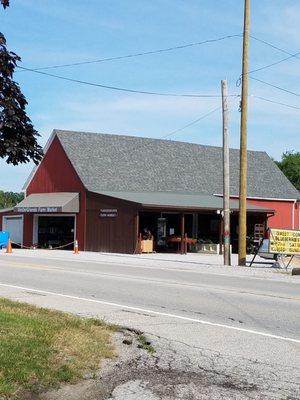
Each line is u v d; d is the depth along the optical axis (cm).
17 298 1314
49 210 3831
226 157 2548
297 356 822
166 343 885
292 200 4747
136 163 4228
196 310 1209
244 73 2484
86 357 736
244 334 967
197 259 2991
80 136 4194
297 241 2412
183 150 4638
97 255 3209
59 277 1833
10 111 704
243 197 2488
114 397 623
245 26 2477
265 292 1540
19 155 738
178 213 3756
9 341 741
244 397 636
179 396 633
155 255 3294
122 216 3506
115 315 1121
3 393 581
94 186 3803
